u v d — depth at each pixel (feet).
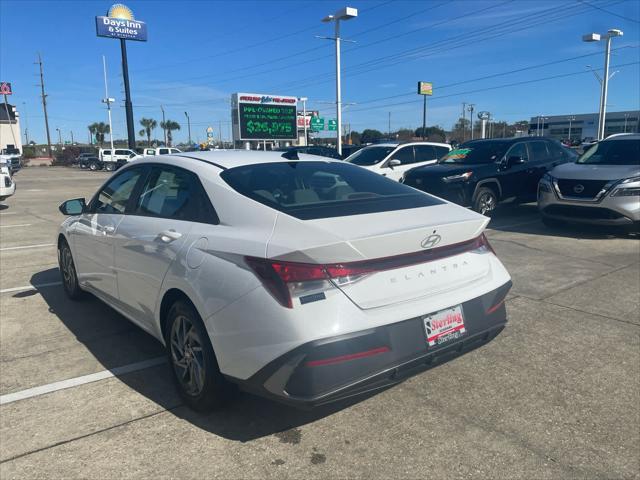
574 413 10.41
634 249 24.94
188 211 11.10
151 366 12.94
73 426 10.15
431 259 9.78
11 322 16.21
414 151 41.34
